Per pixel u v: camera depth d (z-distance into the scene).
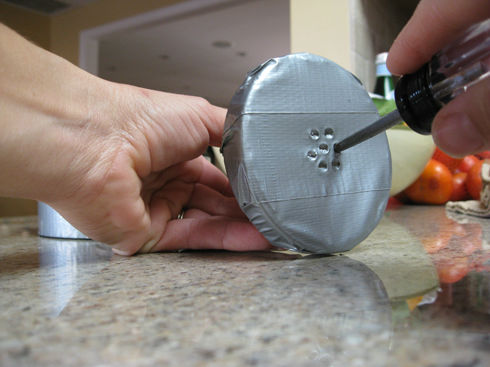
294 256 0.39
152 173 0.42
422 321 0.20
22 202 2.70
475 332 0.18
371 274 0.30
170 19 2.05
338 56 0.92
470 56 0.32
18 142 0.29
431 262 0.35
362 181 0.38
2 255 0.43
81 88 0.33
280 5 3.09
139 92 0.38
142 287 0.28
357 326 0.19
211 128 0.42
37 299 0.25
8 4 2.51
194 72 5.10
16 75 0.29
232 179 0.35
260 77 0.35
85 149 0.33
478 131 0.27
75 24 2.52
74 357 0.16
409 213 0.77
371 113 0.39
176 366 0.15
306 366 0.15
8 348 0.17
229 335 0.18
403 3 1.21
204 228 0.41
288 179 0.35
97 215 0.36
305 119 0.36
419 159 0.81
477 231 0.52
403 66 0.35
